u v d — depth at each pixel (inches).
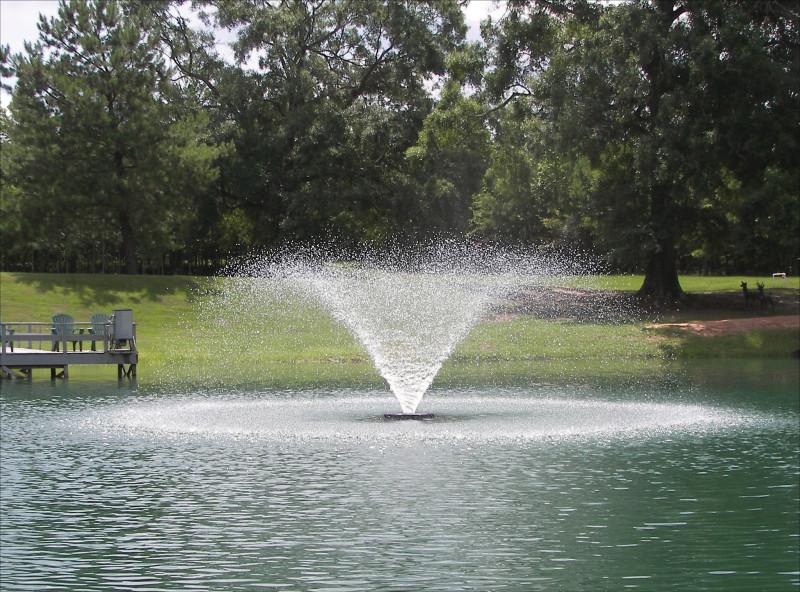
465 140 2190.0
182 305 2048.5
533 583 430.6
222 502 568.1
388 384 1163.3
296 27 2564.0
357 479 623.2
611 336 1672.0
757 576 440.5
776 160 1781.5
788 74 1727.4
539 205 3016.7
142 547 485.1
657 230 1930.4
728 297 2137.1
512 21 1973.4
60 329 1424.7
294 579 436.1
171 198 2320.4
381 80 2719.0
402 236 2805.1
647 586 427.8
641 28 1791.3
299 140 2605.8
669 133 1749.5
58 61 2194.9
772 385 1147.9
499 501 568.4
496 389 1106.7
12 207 2210.9
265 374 1301.7
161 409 941.2
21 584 431.8
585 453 707.4
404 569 449.4
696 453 705.6
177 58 2620.6
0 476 639.1
